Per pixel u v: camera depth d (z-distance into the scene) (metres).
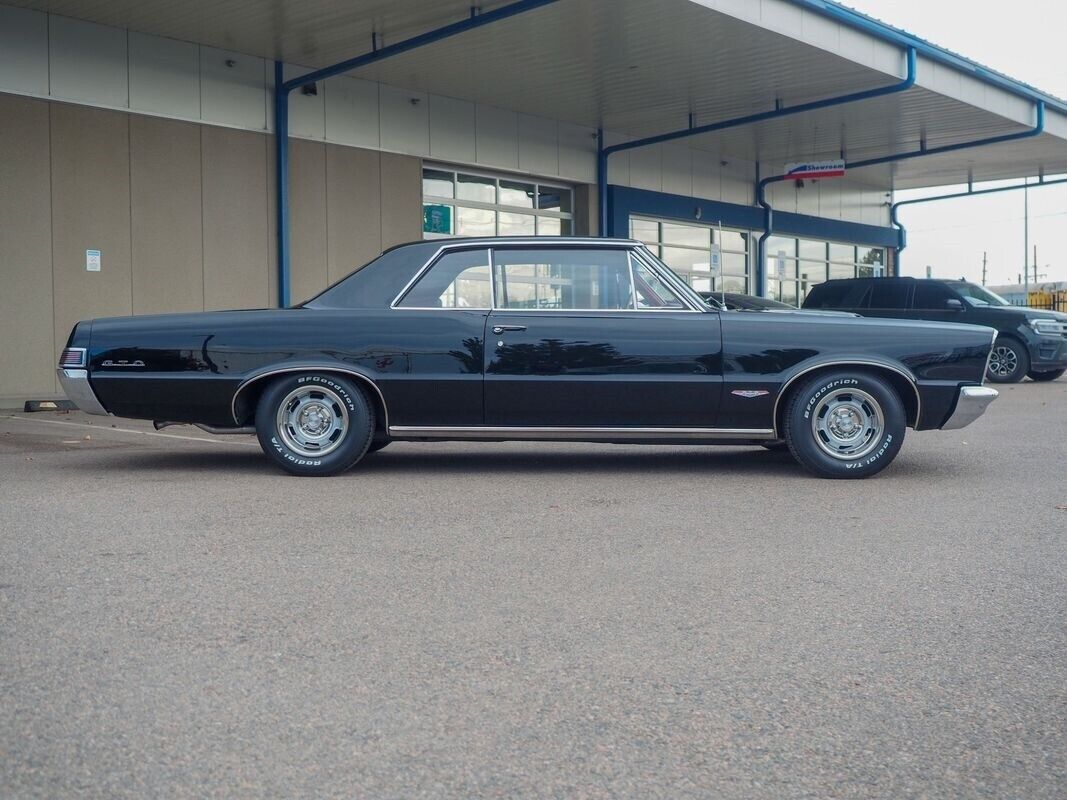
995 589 4.22
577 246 7.05
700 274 24.27
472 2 13.34
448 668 3.28
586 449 8.63
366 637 3.57
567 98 18.52
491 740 2.76
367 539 5.04
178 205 14.81
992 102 19.94
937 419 7.03
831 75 17.23
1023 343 17.61
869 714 2.96
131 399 6.95
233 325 6.90
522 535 5.16
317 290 16.56
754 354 6.90
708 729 2.84
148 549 4.78
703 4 13.79
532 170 19.84
